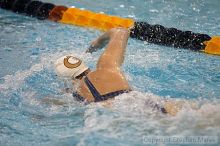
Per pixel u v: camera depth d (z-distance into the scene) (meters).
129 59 14.91
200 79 13.41
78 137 8.96
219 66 14.58
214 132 8.24
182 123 8.73
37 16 19.78
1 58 15.02
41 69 13.84
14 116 10.63
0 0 21.19
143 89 12.51
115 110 9.62
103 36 11.77
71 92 11.00
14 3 20.67
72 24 18.80
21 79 13.08
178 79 13.39
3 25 18.59
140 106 9.65
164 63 14.67
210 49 15.95
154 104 9.60
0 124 10.25
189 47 16.19
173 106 9.46
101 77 10.45
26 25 18.62
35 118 10.40
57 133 9.45
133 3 21.88
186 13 20.17
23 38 17.03
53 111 10.56
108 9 20.78
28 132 9.77
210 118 8.82
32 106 11.09
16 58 15.03
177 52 15.82
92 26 18.48
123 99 9.91
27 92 12.04
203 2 22.05
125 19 18.56
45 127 9.85
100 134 8.77
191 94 12.18
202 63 14.81
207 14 20.02
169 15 19.84
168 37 16.72
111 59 10.80
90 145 8.52
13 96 11.84
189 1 22.22
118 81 10.33
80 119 9.77
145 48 16.12
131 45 16.39
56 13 19.59
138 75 13.59
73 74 11.10
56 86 11.99
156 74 13.73
